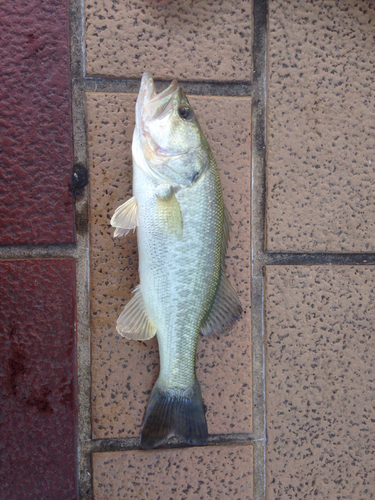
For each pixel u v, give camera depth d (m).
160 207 0.30
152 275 0.31
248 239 0.33
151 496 0.33
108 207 0.32
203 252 0.31
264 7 0.33
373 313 0.34
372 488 0.34
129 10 0.32
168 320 0.31
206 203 0.31
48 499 0.32
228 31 0.33
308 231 0.34
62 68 0.32
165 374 0.31
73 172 0.32
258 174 0.34
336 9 0.34
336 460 0.34
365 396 0.34
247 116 0.33
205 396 0.33
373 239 0.34
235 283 0.33
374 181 0.34
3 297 0.32
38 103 0.32
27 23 0.32
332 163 0.34
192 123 0.31
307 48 0.34
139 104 0.30
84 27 0.32
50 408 0.32
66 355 0.32
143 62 0.32
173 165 0.30
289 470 0.34
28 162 0.32
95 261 0.32
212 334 0.33
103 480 0.33
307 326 0.34
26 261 0.32
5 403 0.32
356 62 0.34
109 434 0.33
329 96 0.34
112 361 0.33
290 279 0.34
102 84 0.32
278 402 0.34
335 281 0.34
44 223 0.32
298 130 0.34
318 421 0.34
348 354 0.34
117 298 0.33
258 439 0.34
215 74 0.33
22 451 0.32
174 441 0.33
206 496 0.33
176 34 0.33
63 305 0.32
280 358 0.34
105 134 0.32
